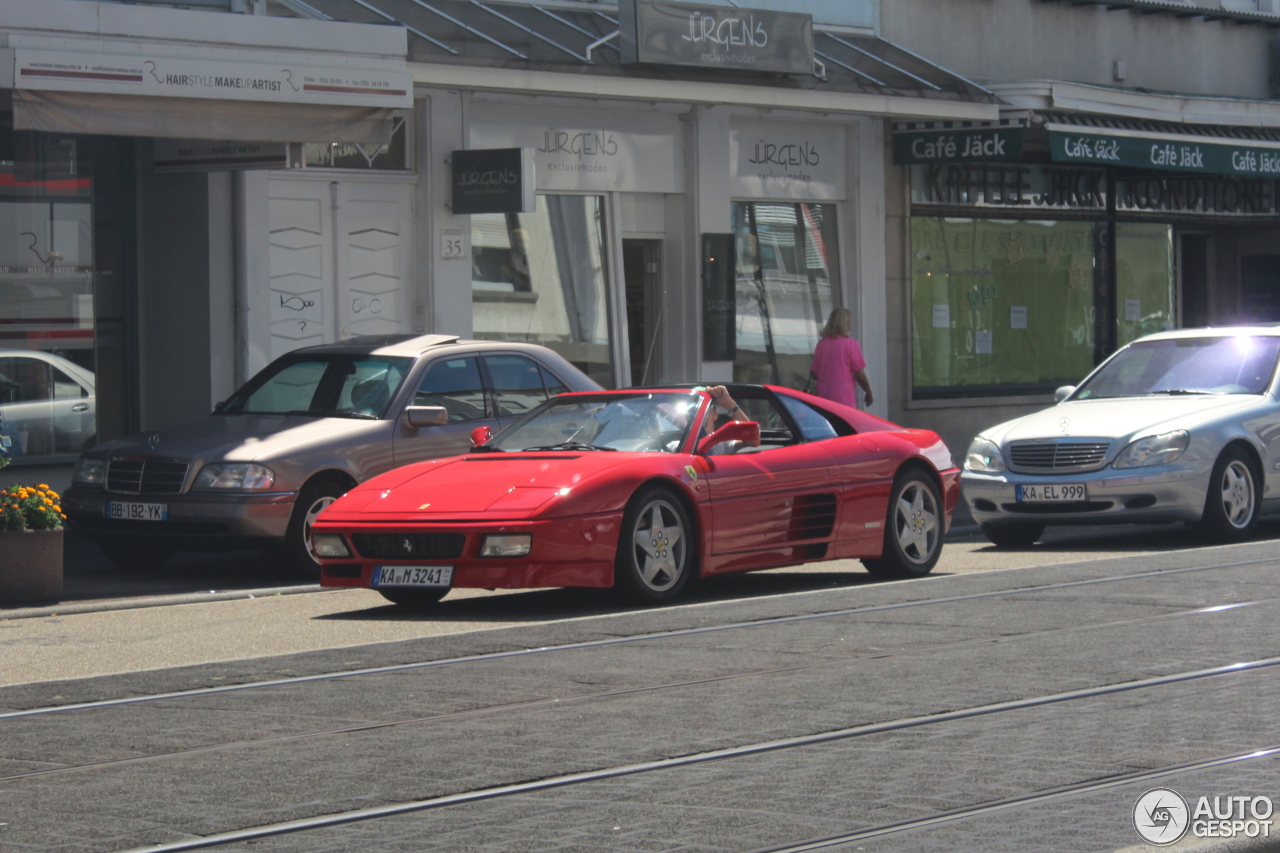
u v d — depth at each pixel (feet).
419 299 84.58
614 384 92.84
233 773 29.12
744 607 48.80
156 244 79.61
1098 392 73.72
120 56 65.31
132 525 58.18
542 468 49.83
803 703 34.37
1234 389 70.85
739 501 51.70
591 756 29.96
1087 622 44.78
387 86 72.69
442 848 24.32
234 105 68.54
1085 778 27.78
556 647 41.93
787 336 101.40
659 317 96.37
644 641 42.68
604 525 48.11
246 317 78.33
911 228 106.73
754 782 27.91
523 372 64.64
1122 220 120.57
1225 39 127.44
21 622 49.49
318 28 70.85
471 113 85.92
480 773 28.81
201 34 67.67
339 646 43.06
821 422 56.24
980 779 27.84
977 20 111.04
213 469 57.21
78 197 76.84
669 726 32.37
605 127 91.71
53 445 75.82
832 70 93.71
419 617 49.16
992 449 68.74
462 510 47.93
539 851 24.06
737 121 97.40
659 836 24.71
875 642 41.93
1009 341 113.09
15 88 62.85
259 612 51.19
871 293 103.81
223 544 57.06
